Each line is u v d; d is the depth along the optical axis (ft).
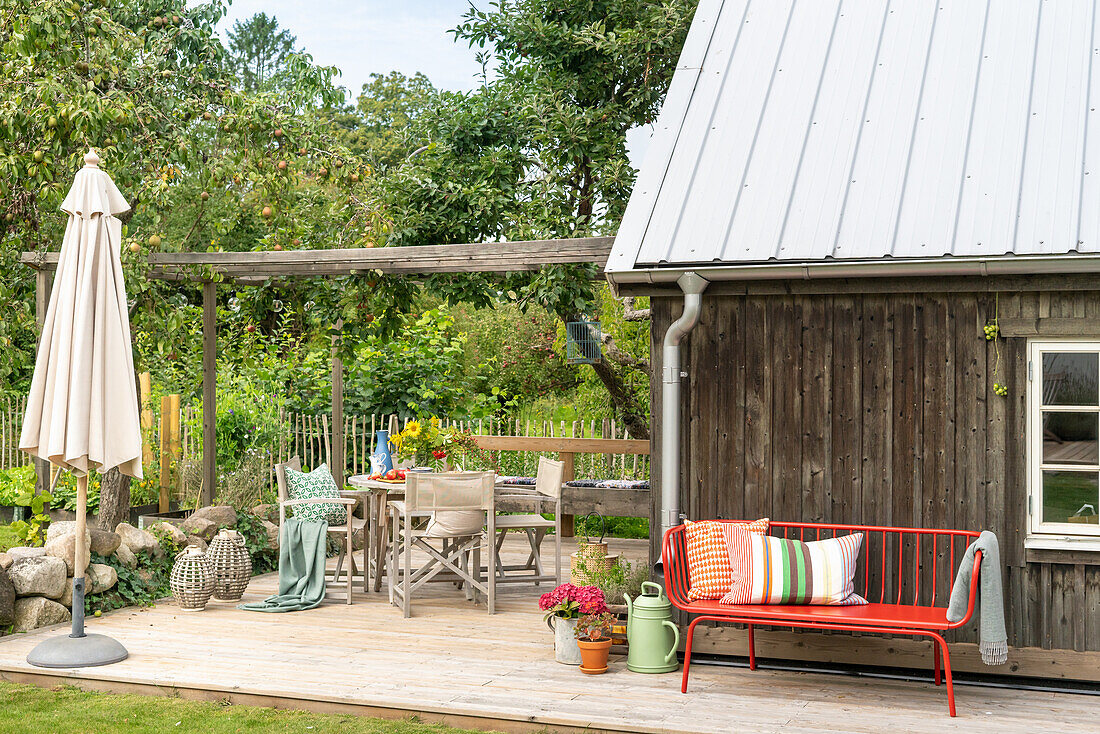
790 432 20.02
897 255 18.37
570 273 32.50
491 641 22.07
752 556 18.81
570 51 40.06
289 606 25.30
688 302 19.70
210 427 33.68
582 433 39.81
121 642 21.68
